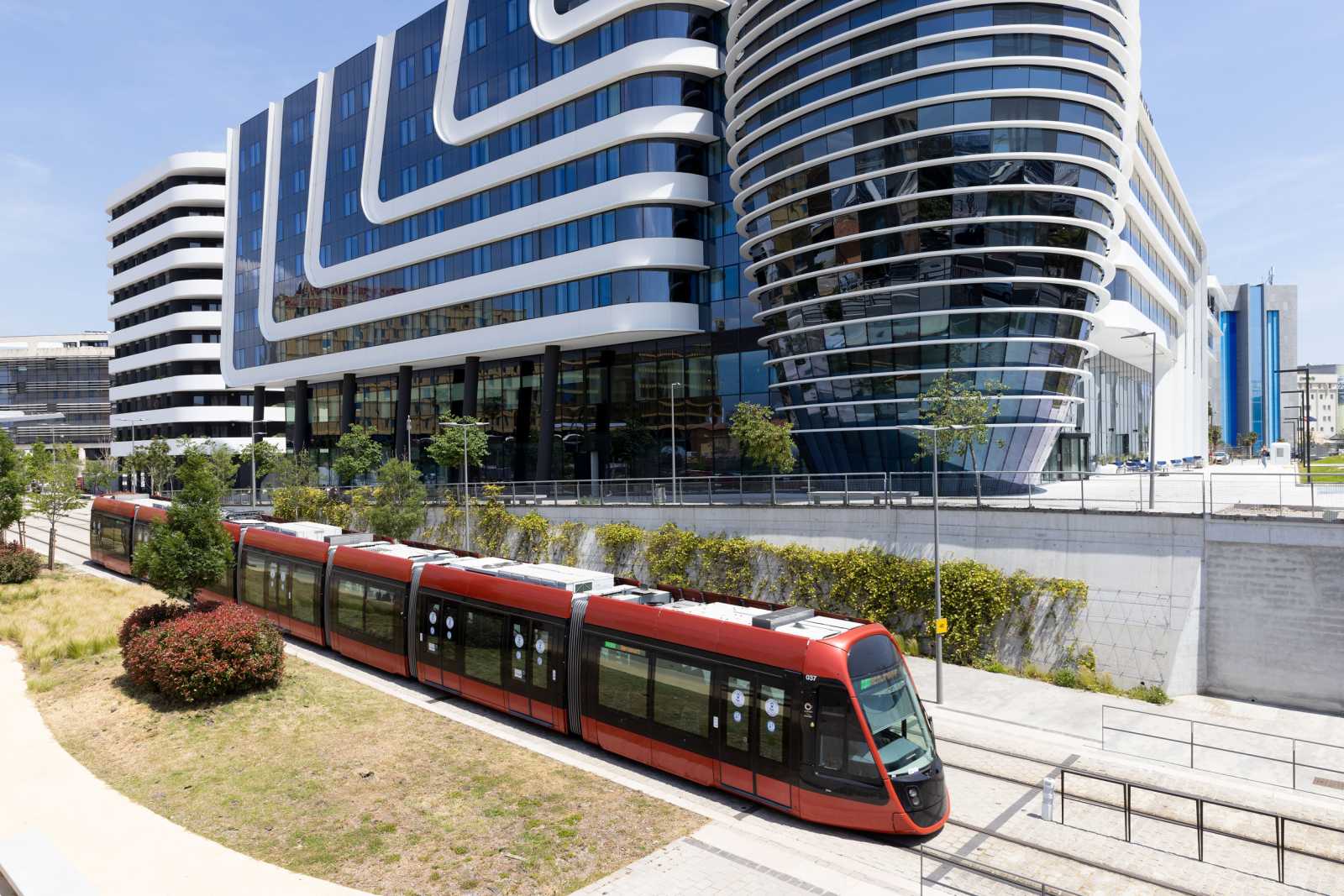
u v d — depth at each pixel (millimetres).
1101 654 22578
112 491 97688
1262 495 27422
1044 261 32969
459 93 54375
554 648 16266
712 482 32938
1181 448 77688
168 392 91312
